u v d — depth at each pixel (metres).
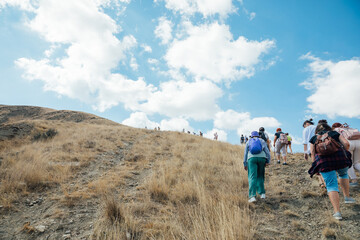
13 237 2.96
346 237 2.74
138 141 13.29
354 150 4.14
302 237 2.90
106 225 3.17
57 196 4.47
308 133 5.29
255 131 4.68
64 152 8.55
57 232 3.08
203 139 15.88
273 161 7.51
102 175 6.19
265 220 3.42
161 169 6.50
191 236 2.79
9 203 3.97
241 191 4.75
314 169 3.48
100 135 13.64
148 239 2.88
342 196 3.85
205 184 5.22
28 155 7.45
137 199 4.37
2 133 11.78
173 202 4.26
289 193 4.43
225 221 2.91
